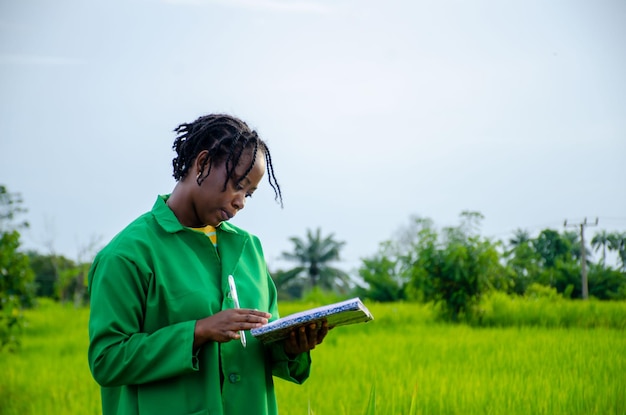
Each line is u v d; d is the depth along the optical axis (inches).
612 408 232.5
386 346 403.9
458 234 524.1
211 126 123.2
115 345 118.0
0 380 376.2
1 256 486.3
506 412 237.5
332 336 452.4
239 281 129.0
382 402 256.4
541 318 462.0
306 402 273.1
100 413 284.5
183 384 121.3
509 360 321.7
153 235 123.6
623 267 466.9
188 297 121.4
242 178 122.0
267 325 118.6
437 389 271.7
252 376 126.3
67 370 406.6
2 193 499.5
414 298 594.9
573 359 313.7
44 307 881.5
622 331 394.6
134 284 120.0
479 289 508.4
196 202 124.4
